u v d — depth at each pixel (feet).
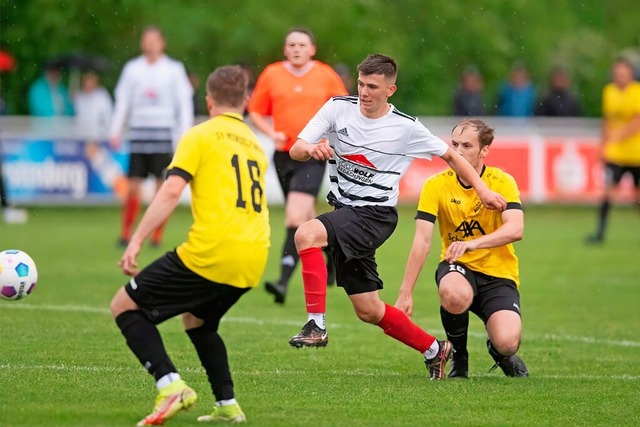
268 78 114.01
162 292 55.77
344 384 70.74
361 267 70.74
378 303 71.82
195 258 55.31
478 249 72.23
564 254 159.74
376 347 87.86
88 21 245.45
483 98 271.69
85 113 197.26
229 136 57.06
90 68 202.39
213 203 55.77
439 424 59.62
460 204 73.82
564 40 299.58
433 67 276.00
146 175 152.25
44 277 124.67
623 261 152.15
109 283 120.47
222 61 257.34
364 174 70.90
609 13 314.14
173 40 253.44
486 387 70.44
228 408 57.67
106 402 62.34
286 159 113.09
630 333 98.48
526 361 83.51
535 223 206.18
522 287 127.95
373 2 269.23
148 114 150.00
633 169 170.71
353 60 263.49
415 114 272.51
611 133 170.09
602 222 173.58
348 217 70.23
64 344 83.66
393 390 68.85
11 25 240.94
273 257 153.58
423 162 205.87
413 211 214.69
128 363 75.82
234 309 107.45
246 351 84.17
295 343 67.51
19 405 60.70
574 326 102.22
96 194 197.16
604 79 298.56
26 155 194.70
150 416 55.57
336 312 107.65
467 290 72.28
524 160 210.79
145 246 156.87
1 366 73.31
